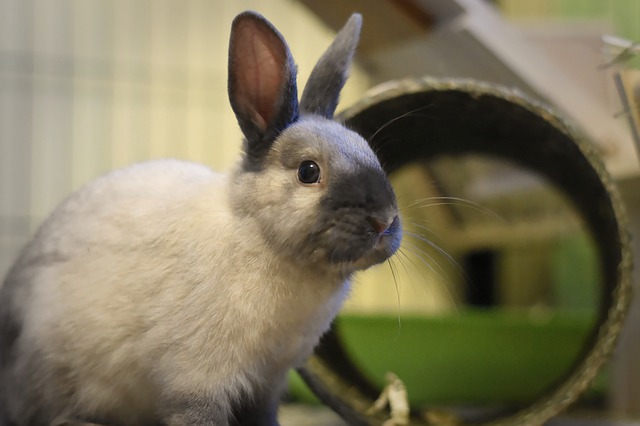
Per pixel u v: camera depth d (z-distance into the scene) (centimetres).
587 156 71
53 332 65
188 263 62
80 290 64
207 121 135
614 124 87
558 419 88
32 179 132
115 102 134
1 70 131
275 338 63
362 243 60
